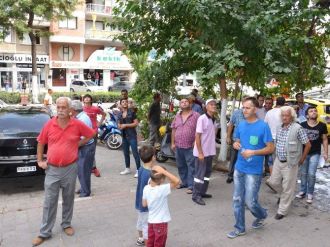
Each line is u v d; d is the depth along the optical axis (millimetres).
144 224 5164
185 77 12359
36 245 5445
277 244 5469
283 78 10234
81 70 45625
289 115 6230
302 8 8047
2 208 7094
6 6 27828
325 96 17094
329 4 8000
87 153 7484
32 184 8758
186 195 7570
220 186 8234
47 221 5562
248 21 8062
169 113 12367
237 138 5676
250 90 12391
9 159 7793
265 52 8680
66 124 5551
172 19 9461
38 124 8367
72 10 30625
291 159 6234
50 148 5543
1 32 29391
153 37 9867
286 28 9047
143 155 5109
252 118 5527
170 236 5703
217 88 12398
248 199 5547
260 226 5992
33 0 28094
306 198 7457
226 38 8648
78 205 7113
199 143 6973
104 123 12922
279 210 6422
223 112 9953
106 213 6680
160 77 10320
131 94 11523
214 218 6398
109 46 47594
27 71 42406
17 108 9109
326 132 7219
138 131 13109
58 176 5539
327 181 8859
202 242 5516
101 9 45906
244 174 5566
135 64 15758
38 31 30766
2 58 40844
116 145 12828
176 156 8000
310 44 9227
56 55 44375
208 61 8648
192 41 8867
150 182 4859
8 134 7867
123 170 9875
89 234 5801
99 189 8164
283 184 6363
